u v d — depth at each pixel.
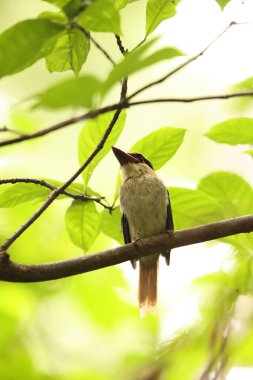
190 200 8.08
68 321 11.87
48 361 10.67
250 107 11.97
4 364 9.50
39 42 4.50
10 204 7.55
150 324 11.51
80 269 6.95
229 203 8.35
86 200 7.64
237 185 8.29
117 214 8.00
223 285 7.14
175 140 7.68
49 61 5.77
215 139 7.73
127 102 4.52
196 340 6.14
